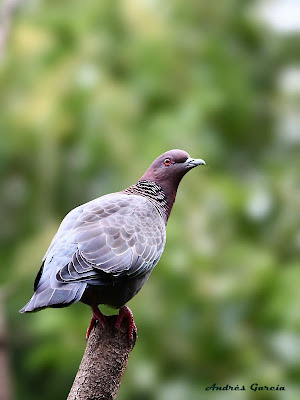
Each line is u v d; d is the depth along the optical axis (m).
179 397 13.44
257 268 13.91
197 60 15.39
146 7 15.05
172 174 11.07
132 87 14.59
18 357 15.26
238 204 14.27
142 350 13.33
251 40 16.70
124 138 13.85
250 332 13.91
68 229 9.57
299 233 14.79
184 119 14.30
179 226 13.45
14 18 15.26
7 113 14.08
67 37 14.81
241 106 15.60
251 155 16.48
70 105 13.93
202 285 13.36
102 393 8.98
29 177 14.38
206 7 15.98
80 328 13.27
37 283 9.21
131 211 10.00
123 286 9.68
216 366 13.73
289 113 16.61
